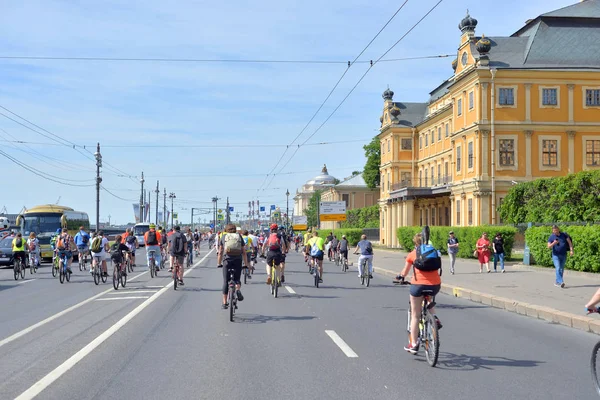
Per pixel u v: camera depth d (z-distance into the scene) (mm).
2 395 6957
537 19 47594
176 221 124875
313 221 124562
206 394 7004
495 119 44125
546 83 44281
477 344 10523
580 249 24438
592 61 45125
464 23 46938
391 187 65500
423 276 8758
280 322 12805
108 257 45438
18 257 26312
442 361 8969
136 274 28453
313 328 11992
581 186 32062
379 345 10164
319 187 148375
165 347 9930
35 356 9242
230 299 12891
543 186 34906
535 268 27953
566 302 15773
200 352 9508
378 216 83188
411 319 9133
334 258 37406
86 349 9734
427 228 8820
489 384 7555
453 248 26609
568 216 32469
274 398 6844
